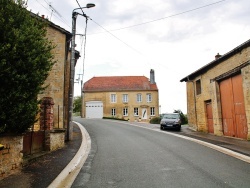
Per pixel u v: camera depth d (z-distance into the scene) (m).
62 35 15.84
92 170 7.38
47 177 6.36
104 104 47.66
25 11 6.77
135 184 5.93
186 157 9.12
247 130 13.88
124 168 7.57
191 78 22.11
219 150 10.59
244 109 14.13
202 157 9.09
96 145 12.30
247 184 5.79
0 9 6.14
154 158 9.00
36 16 7.56
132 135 16.44
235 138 14.89
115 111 47.53
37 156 8.73
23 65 6.28
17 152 6.80
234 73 14.87
